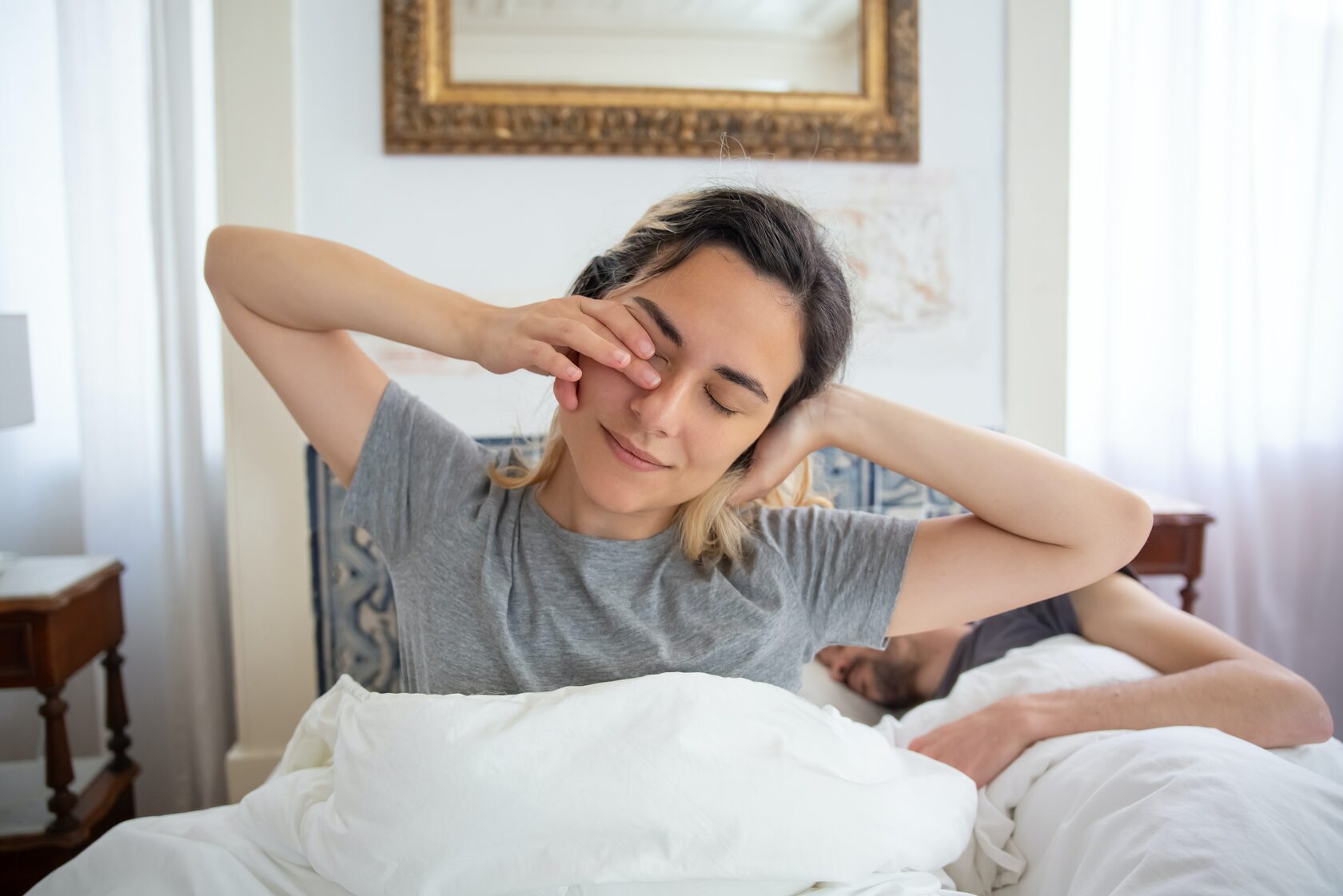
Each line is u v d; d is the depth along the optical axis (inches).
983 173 68.2
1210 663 43.9
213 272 35.1
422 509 36.7
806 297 32.8
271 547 63.1
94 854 31.2
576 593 34.9
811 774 30.3
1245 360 92.7
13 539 75.7
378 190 62.6
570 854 28.2
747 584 35.7
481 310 33.4
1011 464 36.1
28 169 74.5
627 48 63.5
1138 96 89.9
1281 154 90.9
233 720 79.2
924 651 55.1
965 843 34.3
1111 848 32.3
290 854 31.7
